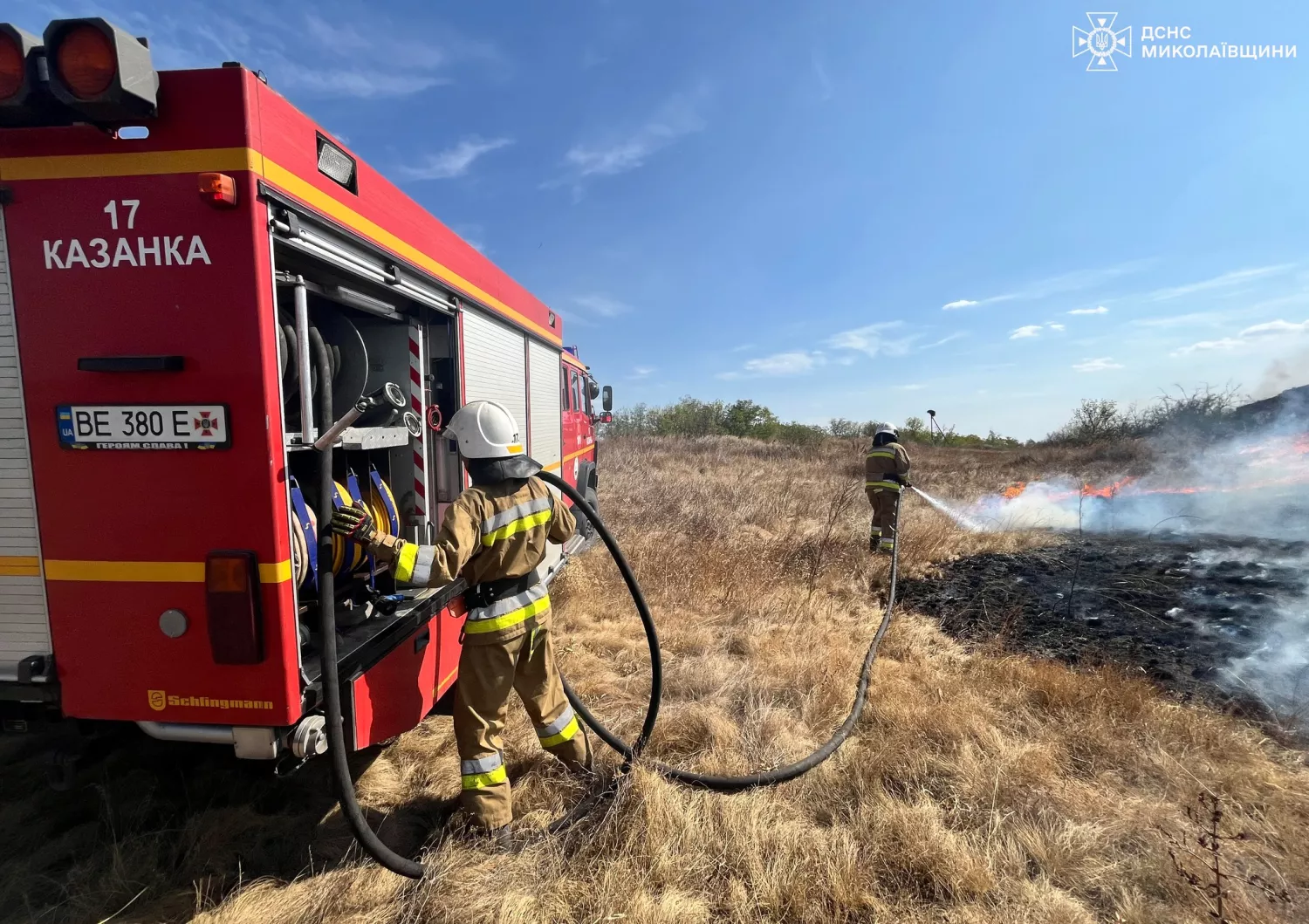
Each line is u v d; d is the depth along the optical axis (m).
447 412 3.52
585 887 2.29
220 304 1.88
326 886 2.28
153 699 2.02
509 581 2.63
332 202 2.23
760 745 3.29
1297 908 2.20
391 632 2.70
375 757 3.20
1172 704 3.69
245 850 2.51
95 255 1.89
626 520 8.87
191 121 1.83
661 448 20.00
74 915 2.15
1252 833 2.62
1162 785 3.00
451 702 3.80
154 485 1.95
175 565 1.97
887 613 5.34
